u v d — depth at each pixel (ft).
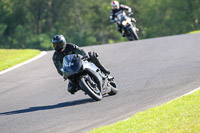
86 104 118.73
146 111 98.58
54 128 96.53
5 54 235.81
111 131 84.07
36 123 103.24
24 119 108.68
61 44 116.57
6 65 203.41
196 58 176.35
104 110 109.50
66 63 116.78
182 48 205.98
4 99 138.72
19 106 126.21
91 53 124.06
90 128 92.17
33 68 193.67
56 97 133.69
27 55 229.45
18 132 96.94
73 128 94.53
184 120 85.81
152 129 82.64
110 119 98.84
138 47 225.76
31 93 143.95
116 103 116.37
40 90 147.33
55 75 172.35
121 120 94.99
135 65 177.27
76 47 119.34
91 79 120.88
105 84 123.75
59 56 120.37
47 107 120.67
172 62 174.09
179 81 137.28
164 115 92.17
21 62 213.25
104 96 128.88
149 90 129.49
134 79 149.79
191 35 249.75
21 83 163.32
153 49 213.46
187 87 126.72
